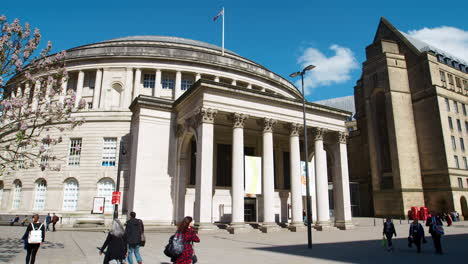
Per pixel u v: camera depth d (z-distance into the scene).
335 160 38.62
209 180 28.56
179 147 35.66
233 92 31.20
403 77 60.31
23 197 43.97
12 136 43.44
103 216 36.56
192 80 51.69
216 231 27.91
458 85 62.50
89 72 50.50
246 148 41.25
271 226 30.23
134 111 37.84
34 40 18.41
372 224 42.81
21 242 21.08
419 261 14.80
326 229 33.78
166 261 14.53
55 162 43.03
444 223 47.91
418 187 55.75
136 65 49.16
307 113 36.16
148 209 33.34
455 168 54.53
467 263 14.27
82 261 14.26
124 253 11.22
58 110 18.80
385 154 59.94
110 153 42.78
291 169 33.62
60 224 35.44
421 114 58.34
